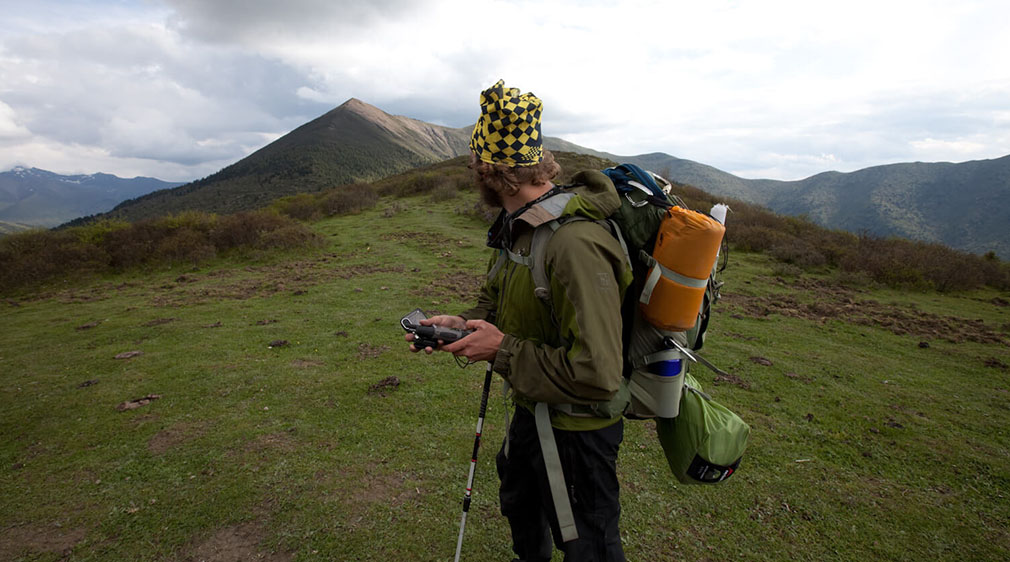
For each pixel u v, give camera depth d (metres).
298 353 6.06
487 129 1.28
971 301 12.07
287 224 16.59
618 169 1.40
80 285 12.18
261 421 4.14
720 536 2.74
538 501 1.70
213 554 2.51
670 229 1.20
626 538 2.68
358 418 4.20
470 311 1.71
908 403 5.12
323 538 2.61
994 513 3.12
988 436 4.37
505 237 1.37
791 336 7.71
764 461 3.67
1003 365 6.60
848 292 12.00
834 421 4.54
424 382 5.06
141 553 2.53
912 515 3.06
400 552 2.49
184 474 3.30
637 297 1.32
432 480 3.21
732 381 5.46
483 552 2.50
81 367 5.68
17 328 7.85
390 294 9.35
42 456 3.61
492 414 4.31
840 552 2.66
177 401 4.59
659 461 3.56
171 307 8.91
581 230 1.17
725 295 10.70
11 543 2.63
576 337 1.12
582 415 1.31
